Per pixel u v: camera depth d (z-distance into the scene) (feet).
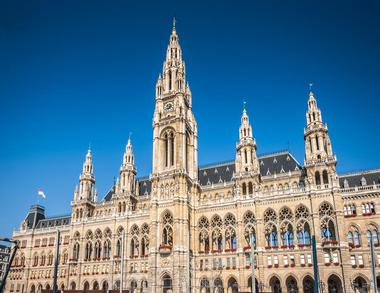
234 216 312.29
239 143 336.29
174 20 416.87
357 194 276.21
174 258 299.58
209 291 301.43
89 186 407.64
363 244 262.26
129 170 386.11
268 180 326.65
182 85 373.40
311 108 314.14
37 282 403.75
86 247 371.76
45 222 450.71
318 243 268.21
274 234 293.23
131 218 354.13
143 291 321.73
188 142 364.38
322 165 291.17
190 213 327.47
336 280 260.21
